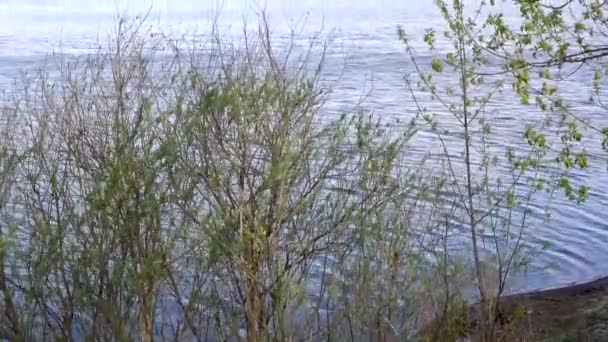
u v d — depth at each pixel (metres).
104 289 5.75
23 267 5.79
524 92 8.19
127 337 5.66
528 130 8.62
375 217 6.29
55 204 5.93
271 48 6.35
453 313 6.64
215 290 5.91
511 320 8.07
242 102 5.80
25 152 5.99
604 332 9.01
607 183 15.23
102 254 5.70
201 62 6.25
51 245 5.71
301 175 5.98
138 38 6.88
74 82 7.25
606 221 13.20
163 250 5.70
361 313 6.22
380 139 8.62
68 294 5.80
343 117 8.10
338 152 6.10
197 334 5.97
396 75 30.88
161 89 6.07
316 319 6.19
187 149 5.74
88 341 5.83
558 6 7.73
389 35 49.34
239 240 5.73
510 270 8.62
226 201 5.83
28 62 32.56
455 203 8.01
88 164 5.92
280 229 5.92
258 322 5.89
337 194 6.13
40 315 5.89
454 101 19.05
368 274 6.24
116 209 5.65
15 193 5.99
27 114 6.58
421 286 6.49
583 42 8.47
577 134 8.30
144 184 5.63
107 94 6.07
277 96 5.90
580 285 10.64
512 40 7.96
